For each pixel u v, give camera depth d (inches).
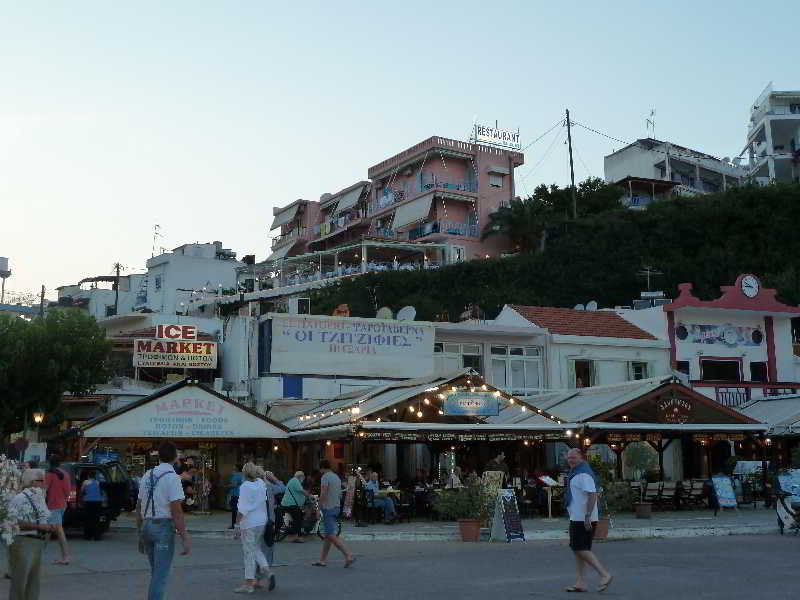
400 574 473.7
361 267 2655.0
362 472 900.6
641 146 3565.5
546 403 1099.3
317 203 3462.1
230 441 1078.4
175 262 2896.2
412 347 1250.6
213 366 1235.2
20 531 331.6
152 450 1066.7
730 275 2445.9
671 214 2603.3
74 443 1009.5
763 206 2519.7
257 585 427.2
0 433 1199.6
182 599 388.5
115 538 749.9
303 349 1189.1
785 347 1451.8
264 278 2987.2
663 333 1378.0
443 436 880.3
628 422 987.9
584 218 2679.6
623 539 709.9
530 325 1342.3
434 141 2849.4
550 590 407.2
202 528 789.2
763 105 3467.0
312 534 741.9
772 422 1087.6
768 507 1023.6
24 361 1156.5
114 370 1312.7
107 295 3053.6
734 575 458.0
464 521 693.9
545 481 882.8
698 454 1267.2
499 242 2893.7
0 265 2869.1
